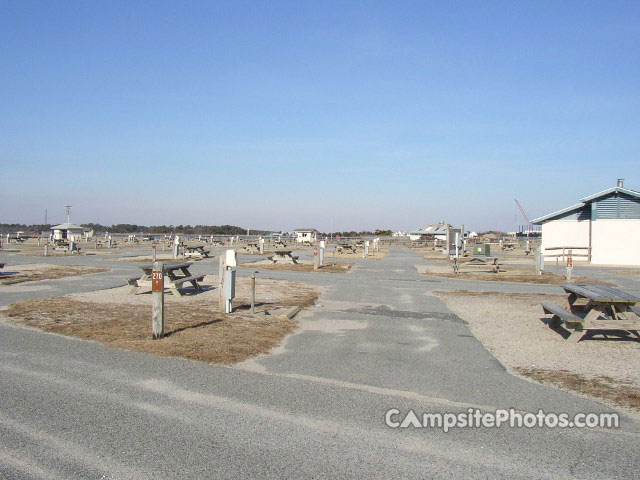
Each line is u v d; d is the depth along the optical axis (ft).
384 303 47.21
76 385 20.06
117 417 16.78
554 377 22.94
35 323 32.63
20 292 49.21
